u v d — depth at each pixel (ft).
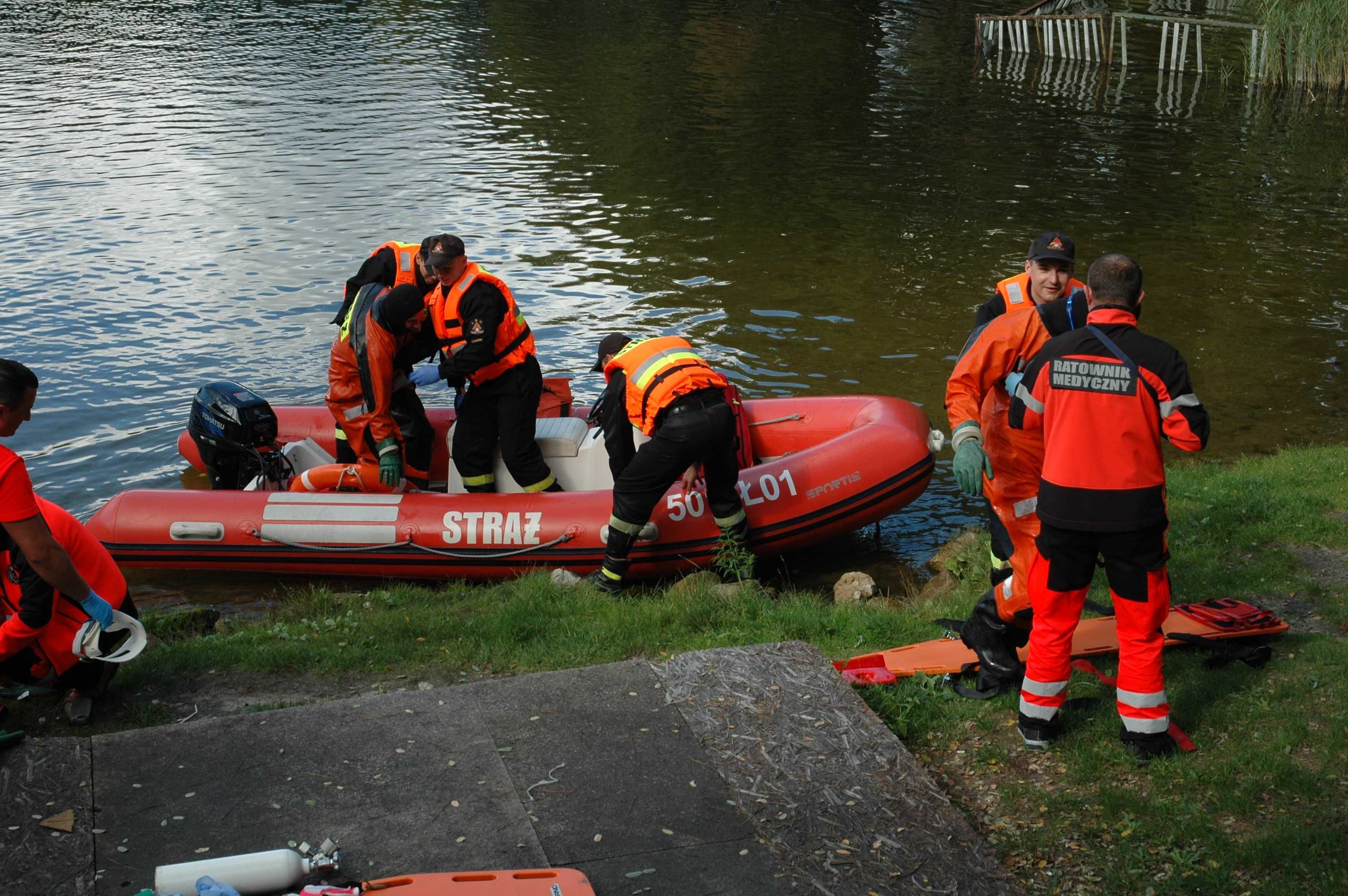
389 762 11.37
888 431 22.44
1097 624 14.51
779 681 12.72
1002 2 116.57
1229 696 12.60
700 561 21.11
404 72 77.15
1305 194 50.42
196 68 77.05
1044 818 10.85
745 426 22.86
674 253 41.01
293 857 9.64
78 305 35.19
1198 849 10.14
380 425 21.35
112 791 10.86
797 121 64.44
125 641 12.84
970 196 49.52
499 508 21.27
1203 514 19.19
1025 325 11.97
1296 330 34.37
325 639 15.97
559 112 65.57
